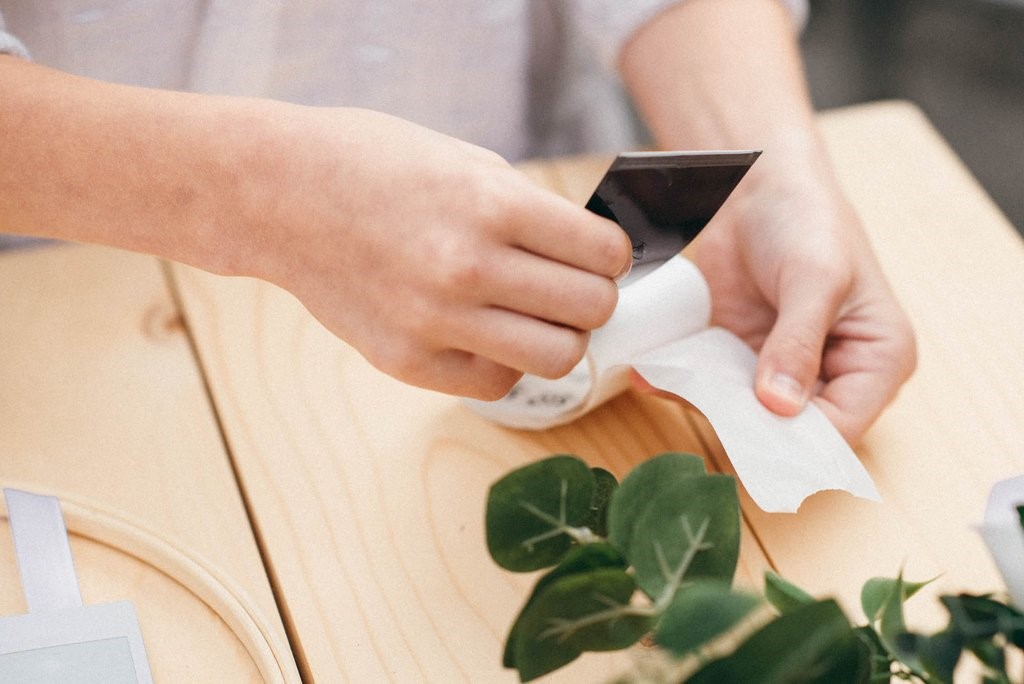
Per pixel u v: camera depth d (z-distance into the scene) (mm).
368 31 901
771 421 545
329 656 498
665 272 592
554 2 955
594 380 569
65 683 477
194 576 524
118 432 602
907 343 607
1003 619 365
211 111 495
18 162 516
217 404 621
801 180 655
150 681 485
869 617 406
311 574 532
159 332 665
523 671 374
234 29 856
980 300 693
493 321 472
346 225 464
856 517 562
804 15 893
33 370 635
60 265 704
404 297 468
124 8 833
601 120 1069
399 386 635
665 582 368
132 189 501
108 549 545
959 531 553
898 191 785
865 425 589
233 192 483
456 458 592
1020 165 1711
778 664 325
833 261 603
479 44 932
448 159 461
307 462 588
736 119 729
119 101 514
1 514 551
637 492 382
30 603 509
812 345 575
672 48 791
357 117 489
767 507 490
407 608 518
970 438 603
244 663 503
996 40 1941
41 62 839
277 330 668
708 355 579
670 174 466
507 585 528
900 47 1945
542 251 469
